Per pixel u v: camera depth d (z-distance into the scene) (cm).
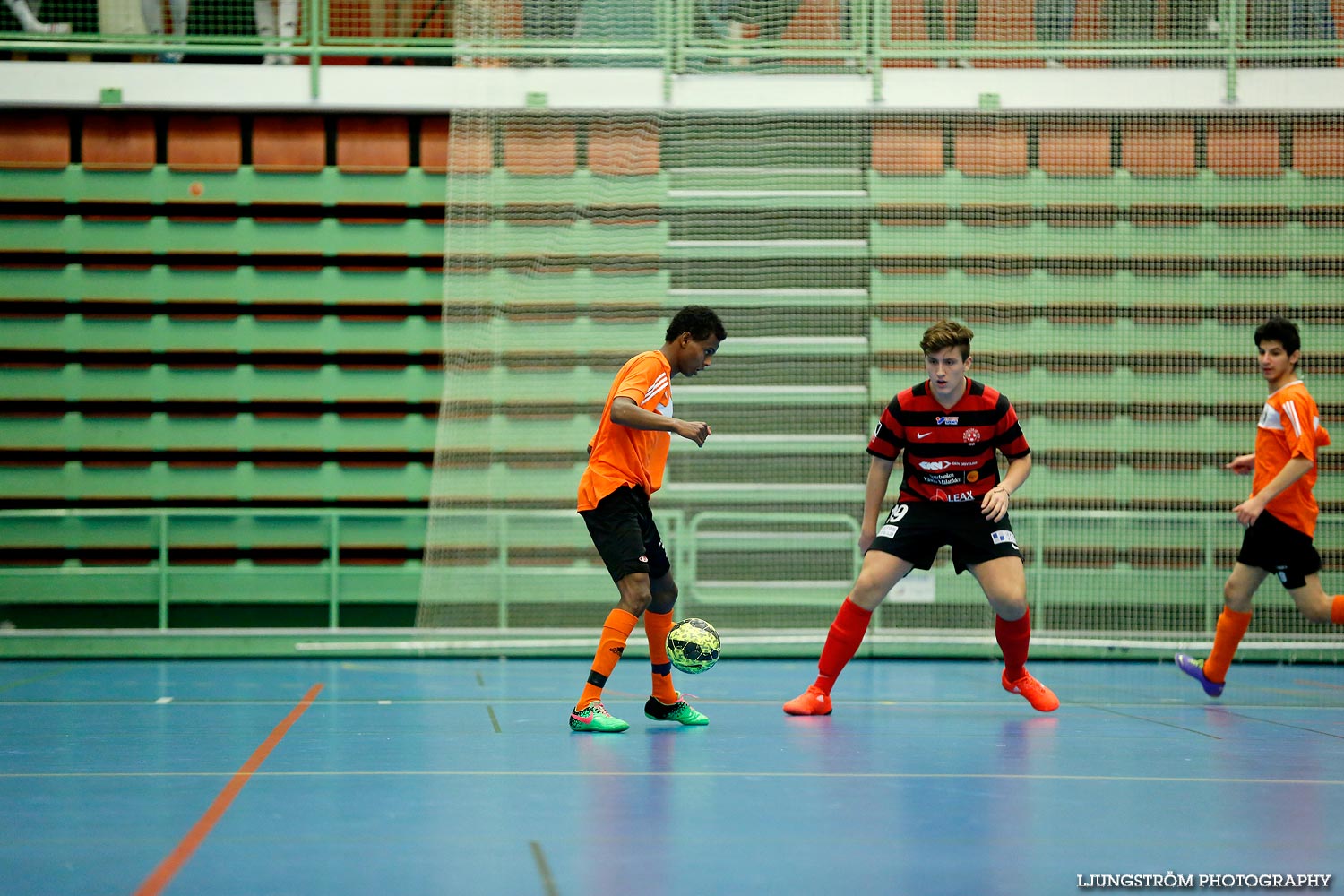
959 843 707
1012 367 2355
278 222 2381
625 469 1225
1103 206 2358
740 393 2372
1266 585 2288
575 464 2306
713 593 2314
